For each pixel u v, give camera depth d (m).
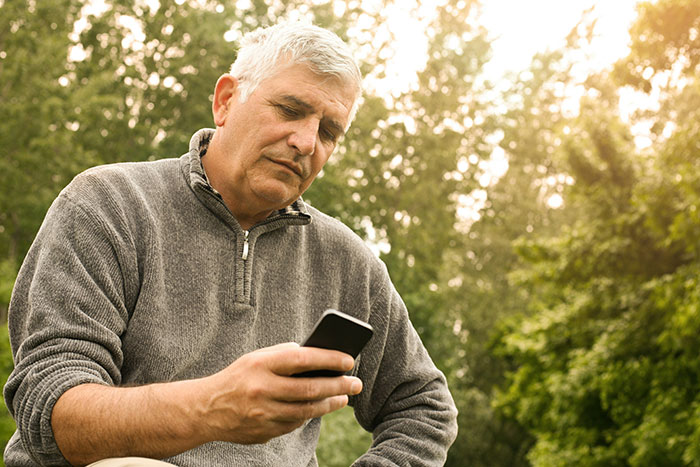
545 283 15.45
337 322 1.18
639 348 13.91
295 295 1.86
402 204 23.66
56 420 1.31
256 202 1.76
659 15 11.09
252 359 1.22
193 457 1.58
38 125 19.11
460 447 21.88
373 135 23.62
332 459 16.59
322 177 21.03
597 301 14.80
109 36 21.78
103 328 1.47
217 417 1.23
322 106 1.71
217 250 1.72
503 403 17.53
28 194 18.95
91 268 1.53
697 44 11.27
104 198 1.61
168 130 21.30
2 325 14.10
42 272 1.50
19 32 19.33
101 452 1.29
